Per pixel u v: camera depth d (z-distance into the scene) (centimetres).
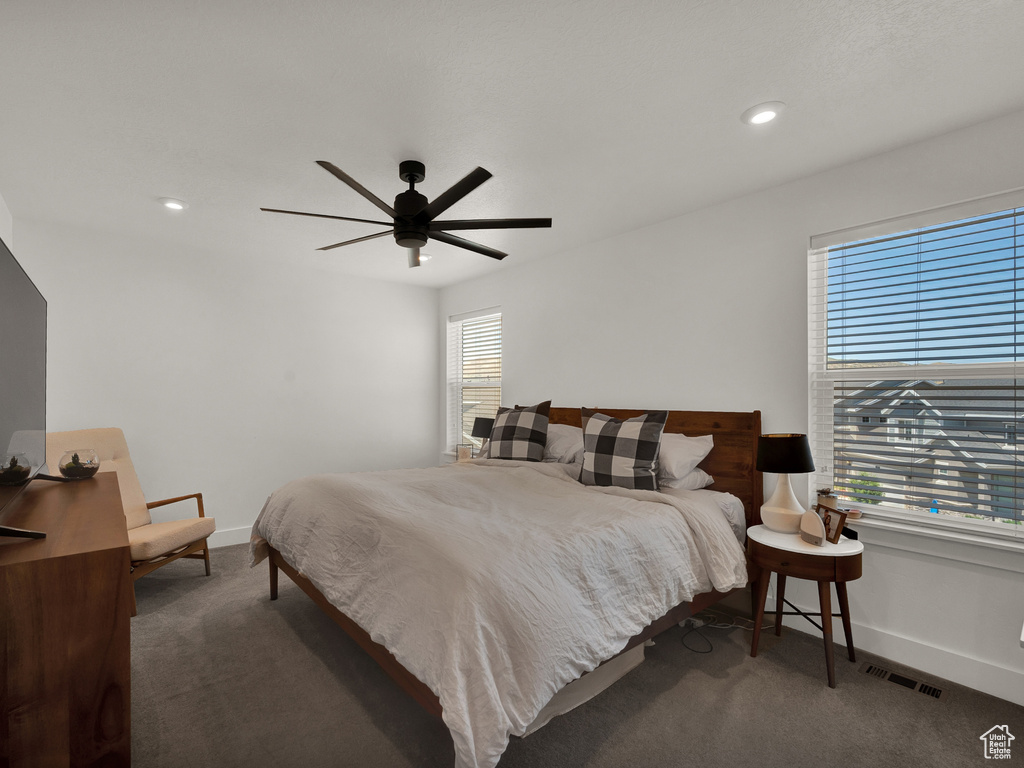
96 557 98
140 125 216
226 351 417
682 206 314
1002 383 218
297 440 454
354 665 230
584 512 232
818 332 274
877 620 244
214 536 409
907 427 244
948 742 181
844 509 261
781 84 190
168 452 390
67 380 350
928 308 237
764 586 239
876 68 181
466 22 157
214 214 325
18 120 211
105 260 363
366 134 225
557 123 217
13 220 330
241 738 181
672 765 169
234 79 185
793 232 278
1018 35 163
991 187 215
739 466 291
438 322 553
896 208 242
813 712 198
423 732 185
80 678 96
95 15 152
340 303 482
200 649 244
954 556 222
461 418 537
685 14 154
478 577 161
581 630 170
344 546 215
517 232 363
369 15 153
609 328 374
